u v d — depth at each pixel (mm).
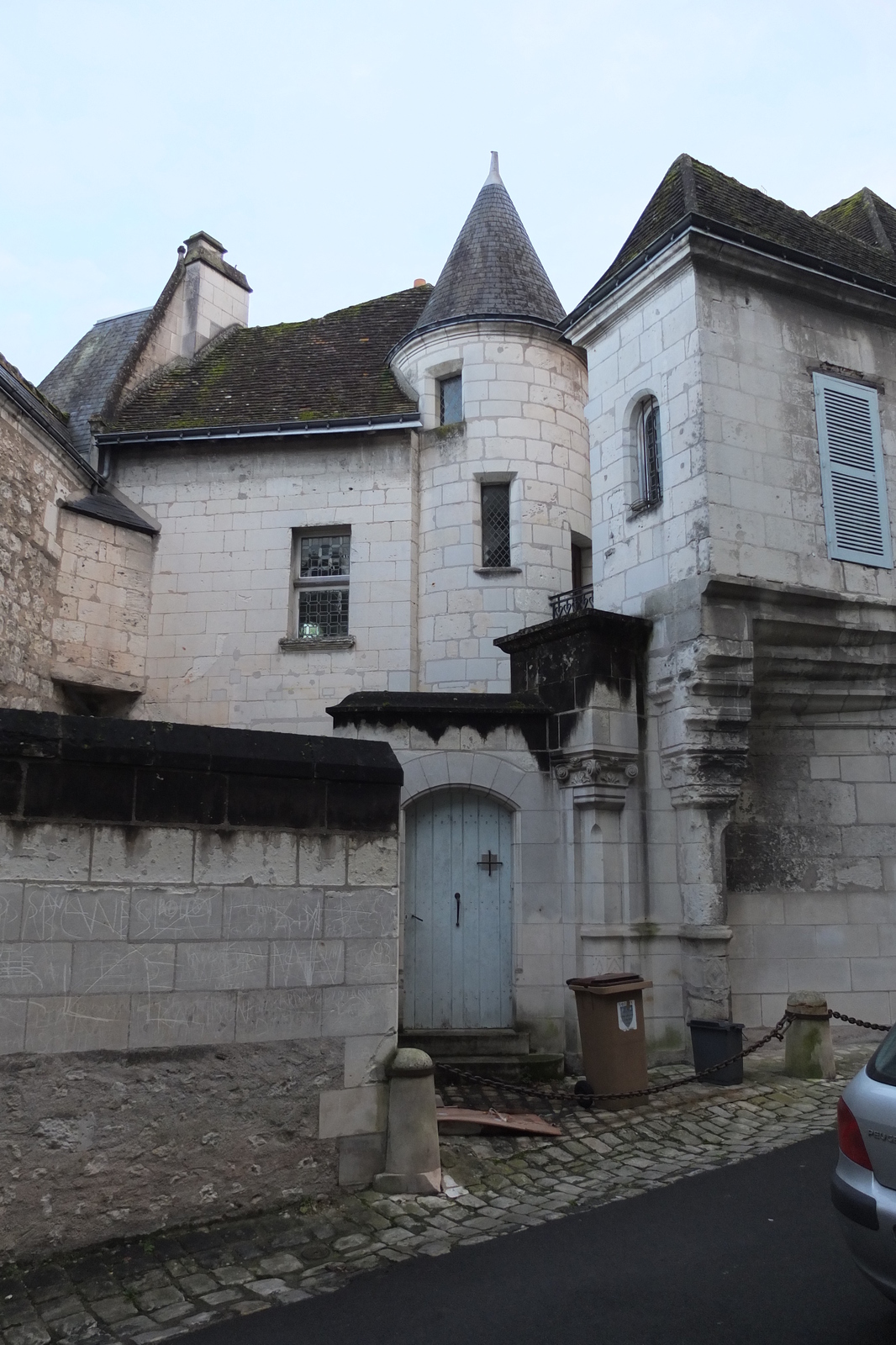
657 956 9398
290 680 13414
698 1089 8281
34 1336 4102
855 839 10500
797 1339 4039
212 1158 5207
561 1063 9023
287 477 14047
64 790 5047
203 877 5375
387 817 6023
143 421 14664
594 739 9383
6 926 4812
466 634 13164
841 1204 3861
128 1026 5055
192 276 17031
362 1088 5766
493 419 13719
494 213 15180
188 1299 4441
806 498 10172
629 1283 4602
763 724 10500
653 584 10117
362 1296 4477
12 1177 4660
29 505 12164
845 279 10641
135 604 13789
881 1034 10180
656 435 10625
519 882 9609
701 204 10391
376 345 15914
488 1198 5777
